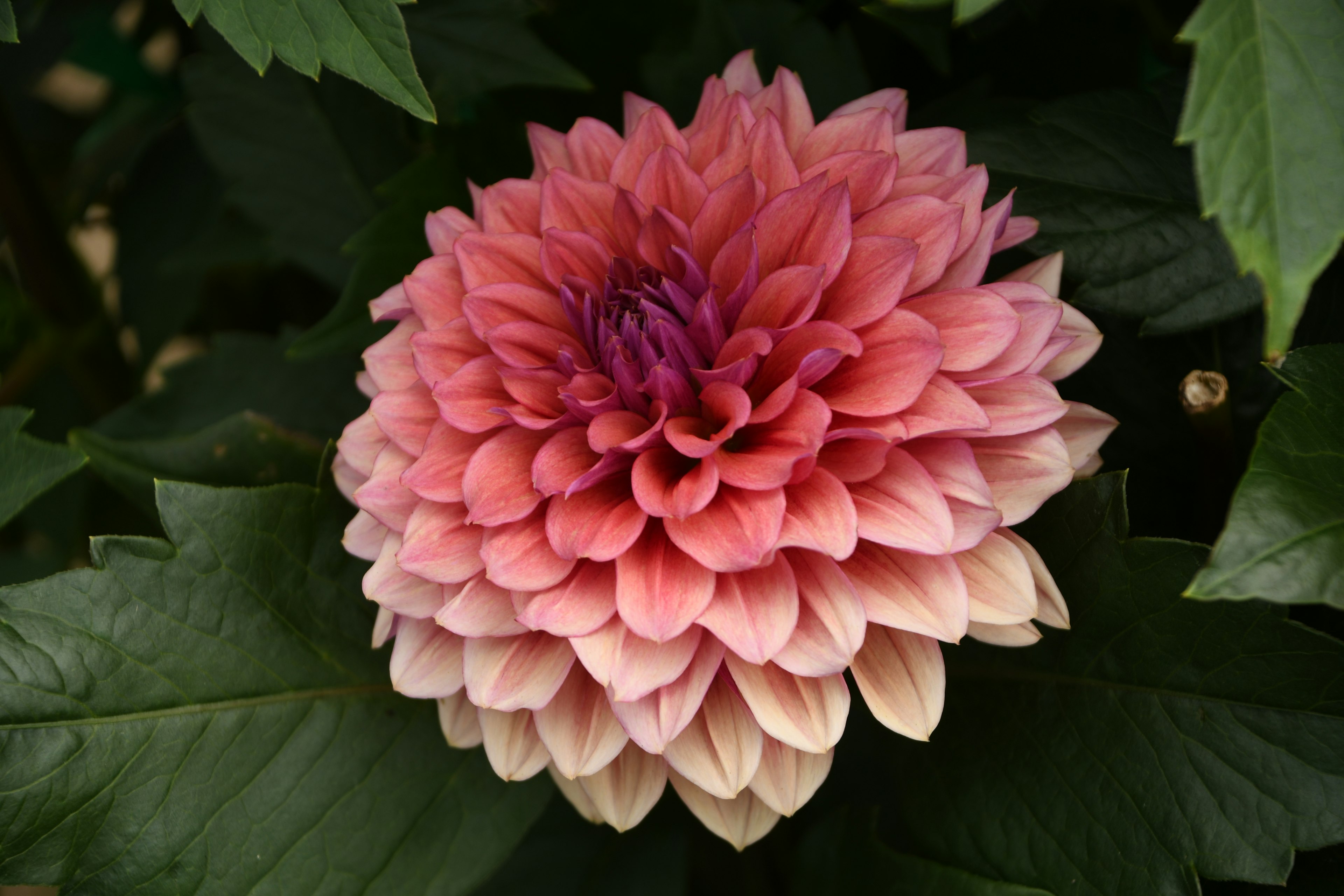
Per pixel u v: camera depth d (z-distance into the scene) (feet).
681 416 1.49
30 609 1.54
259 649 1.62
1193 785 1.50
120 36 2.09
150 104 2.12
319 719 1.64
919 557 1.45
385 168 1.94
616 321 1.51
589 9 1.85
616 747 1.47
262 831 1.60
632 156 1.57
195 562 1.60
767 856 1.85
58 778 1.53
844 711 1.44
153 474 1.77
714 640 1.45
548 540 1.47
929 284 1.49
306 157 1.95
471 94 1.76
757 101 1.60
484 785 1.68
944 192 1.51
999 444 1.47
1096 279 1.58
